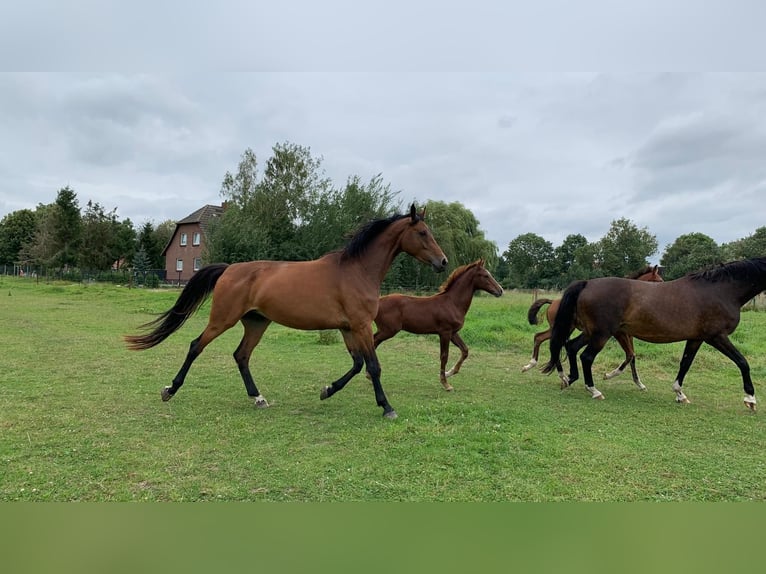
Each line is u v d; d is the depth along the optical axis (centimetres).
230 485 329
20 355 842
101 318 1491
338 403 581
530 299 2147
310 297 533
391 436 442
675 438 472
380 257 563
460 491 327
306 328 552
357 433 454
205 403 562
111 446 401
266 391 638
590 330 657
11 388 602
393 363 891
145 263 4712
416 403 587
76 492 311
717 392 711
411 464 375
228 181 3136
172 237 5038
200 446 408
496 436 444
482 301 2050
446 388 676
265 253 2791
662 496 328
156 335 583
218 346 1029
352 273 546
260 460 379
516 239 7675
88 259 3766
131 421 477
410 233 570
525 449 416
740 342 1173
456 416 511
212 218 2972
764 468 391
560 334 684
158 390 615
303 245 2916
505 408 564
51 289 2664
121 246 4447
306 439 435
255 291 538
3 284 3259
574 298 671
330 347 1059
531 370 847
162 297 2248
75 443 406
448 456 392
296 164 3062
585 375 657
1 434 423
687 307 614
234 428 464
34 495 305
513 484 342
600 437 461
